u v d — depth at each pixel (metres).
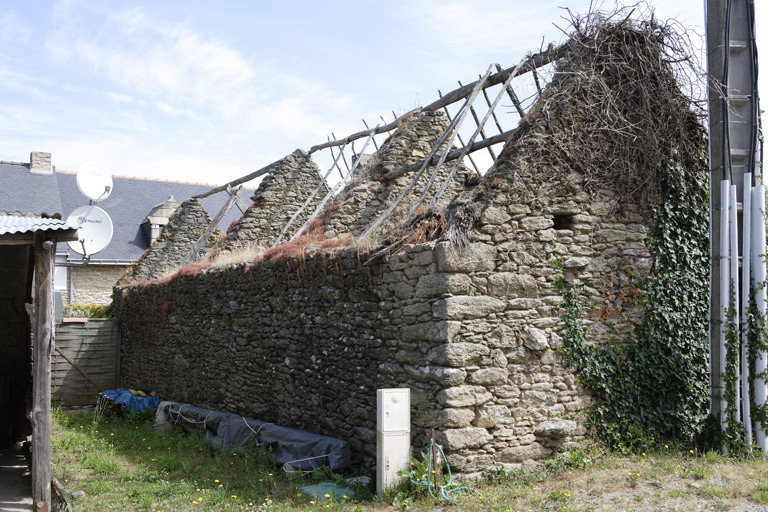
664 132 8.00
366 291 7.63
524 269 6.98
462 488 6.22
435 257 6.65
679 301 7.86
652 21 7.93
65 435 10.67
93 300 21.42
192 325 11.91
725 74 7.68
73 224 6.41
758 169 7.84
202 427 10.29
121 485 7.55
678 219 8.02
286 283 9.09
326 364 8.25
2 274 9.57
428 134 11.73
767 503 5.59
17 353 10.53
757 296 7.32
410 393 6.73
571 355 7.14
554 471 6.76
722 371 7.41
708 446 7.47
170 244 16.62
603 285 7.45
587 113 7.55
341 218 10.73
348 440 7.77
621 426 7.38
